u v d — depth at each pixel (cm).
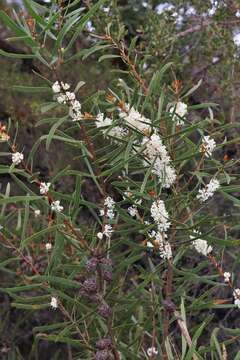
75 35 44
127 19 101
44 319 81
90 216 87
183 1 89
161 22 87
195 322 79
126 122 45
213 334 46
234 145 83
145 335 59
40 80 96
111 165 47
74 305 49
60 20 44
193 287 75
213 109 89
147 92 49
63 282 47
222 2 88
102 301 47
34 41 43
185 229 47
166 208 49
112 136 46
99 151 48
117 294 57
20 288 48
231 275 52
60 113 86
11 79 96
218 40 87
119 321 53
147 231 48
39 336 50
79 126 46
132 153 47
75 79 95
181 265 73
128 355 49
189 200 49
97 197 90
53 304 48
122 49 55
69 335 55
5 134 45
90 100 48
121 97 51
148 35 88
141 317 53
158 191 49
